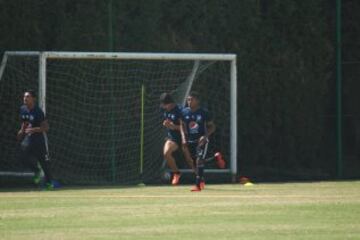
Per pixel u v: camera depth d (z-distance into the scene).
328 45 94.50
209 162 88.56
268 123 92.12
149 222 45.53
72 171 83.06
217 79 88.69
